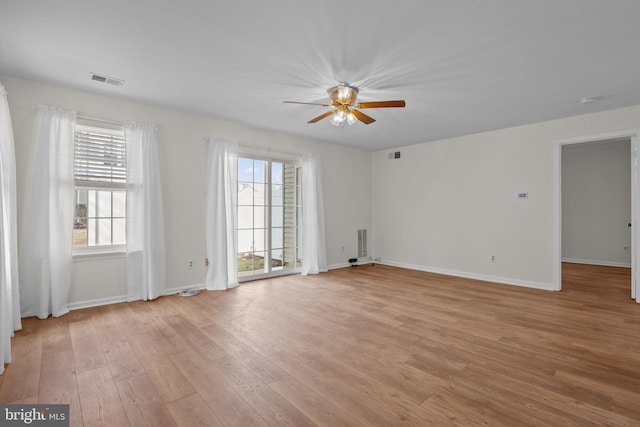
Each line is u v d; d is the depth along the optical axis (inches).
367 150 266.4
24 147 124.7
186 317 128.3
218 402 71.5
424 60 106.2
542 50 99.7
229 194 179.5
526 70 113.4
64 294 130.3
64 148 131.5
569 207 274.2
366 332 113.3
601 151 258.5
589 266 250.5
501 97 139.9
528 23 85.4
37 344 101.3
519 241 187.2
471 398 73.1
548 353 96.4
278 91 135.5
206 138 174.2
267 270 206.2
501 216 194.2
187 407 69.7
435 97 139.6
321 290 173.6
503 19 83.7
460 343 103.8
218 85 129.5
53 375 82.6
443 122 179.6
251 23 86.5
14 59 108.1
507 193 191.8
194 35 92.9
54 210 127.5
